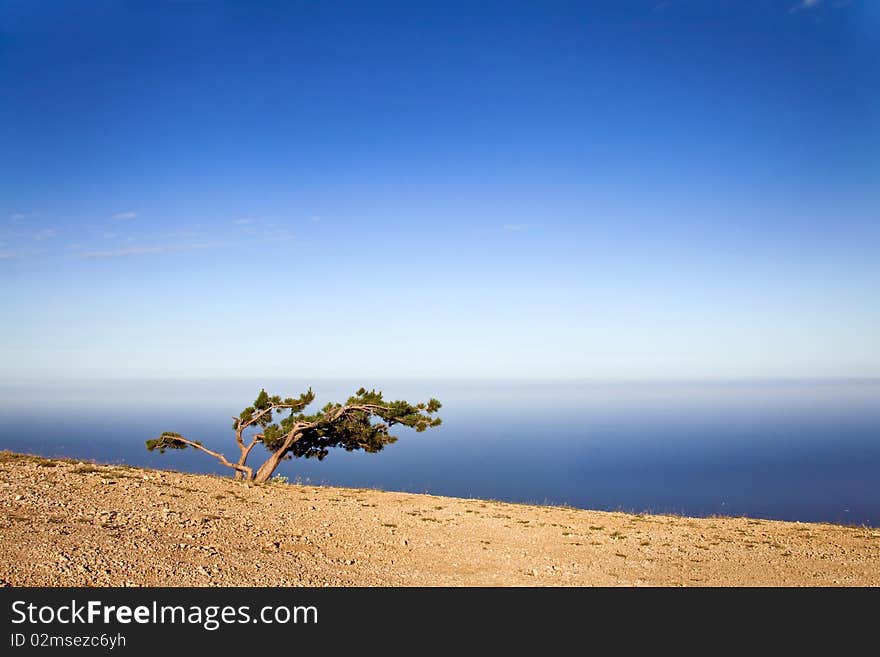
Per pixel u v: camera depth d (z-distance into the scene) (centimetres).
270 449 2545
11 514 1202
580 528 1648
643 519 1850
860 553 1426
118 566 996
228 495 1728
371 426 2628
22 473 1591
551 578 1154
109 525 1219
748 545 1483
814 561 1338
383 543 1355
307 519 1533
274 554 1177
